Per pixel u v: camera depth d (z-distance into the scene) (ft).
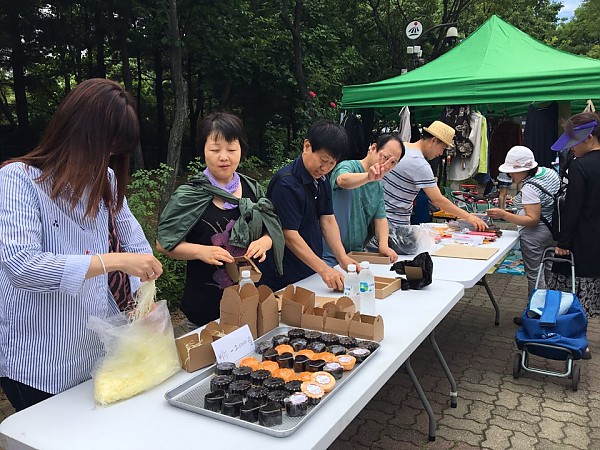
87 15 37.01
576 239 10.44
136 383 4.28
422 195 16.56
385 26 44.73
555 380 10.19
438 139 11.26
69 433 3.72
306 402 3.93
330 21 39.78
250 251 6.13
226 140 6.50
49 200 4.02
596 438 8.11
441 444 7.99
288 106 43.52
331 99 35.78
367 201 9.50
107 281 4.69
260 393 4.04
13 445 3.68
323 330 5.75
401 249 10.09
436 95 17.60
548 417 8.76
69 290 3.77
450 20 43.39
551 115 19.11
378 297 7.16
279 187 7.28
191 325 6.96
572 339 9.52
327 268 7.25
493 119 29.37
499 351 11.73
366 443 8.05
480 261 9.55
